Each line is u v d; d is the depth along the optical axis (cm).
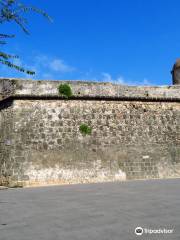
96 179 1831
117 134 1928
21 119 1794
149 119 2016
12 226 668
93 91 1925
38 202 1012
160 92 2059
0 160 1828
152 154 1972
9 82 1855
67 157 1812
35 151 1772
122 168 1892
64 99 1880
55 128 1831
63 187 1531
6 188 1633
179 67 2981
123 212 780
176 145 2039
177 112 2094
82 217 736
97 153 1869
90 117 1903
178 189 1244
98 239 541
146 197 1037
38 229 632
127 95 1988
